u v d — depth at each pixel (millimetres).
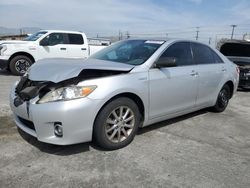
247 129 4973
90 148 3707
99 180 2992
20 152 3520
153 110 4141
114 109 3596
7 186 2807
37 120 3264
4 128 4270
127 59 4289
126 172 3176
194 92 4875
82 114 3256
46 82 3389
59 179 2973
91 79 3412
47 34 10953
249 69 8750
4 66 10172
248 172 3354
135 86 3748
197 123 5098
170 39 4660
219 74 5496
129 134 3863
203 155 3740
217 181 3107
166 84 4223
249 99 7777
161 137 4277
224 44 11188
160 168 3311
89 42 13312
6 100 5996
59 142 3260
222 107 5910
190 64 4855
